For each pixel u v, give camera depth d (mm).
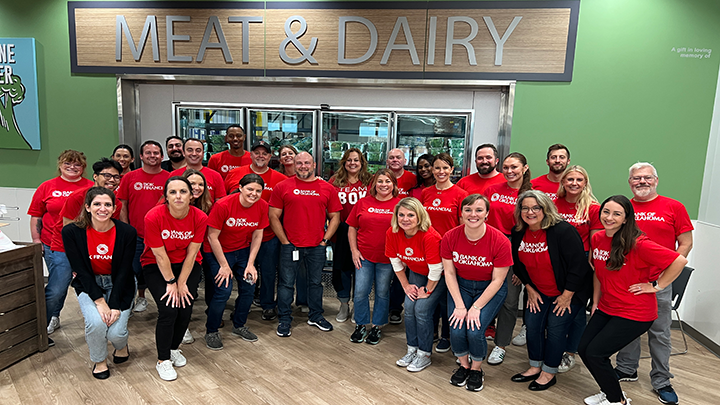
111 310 2531
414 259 2715
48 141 4383
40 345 2879
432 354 3068
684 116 3598
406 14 3840
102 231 2512
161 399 2381
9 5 4234
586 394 2564
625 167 3729
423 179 3490
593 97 3689
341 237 3447
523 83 3770
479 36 3768
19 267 2721
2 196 4500
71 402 2330
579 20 3637
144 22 4105
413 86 4008
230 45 4062
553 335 2518
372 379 2678
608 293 2268
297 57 4004
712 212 3424
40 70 4293
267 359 2896
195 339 3172
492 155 3197
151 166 3266
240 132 3891
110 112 4266
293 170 3705
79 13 4160
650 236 2592
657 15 3537
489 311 2516
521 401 2475
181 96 4340
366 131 4277
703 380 2797
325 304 4035
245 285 3127
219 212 2852
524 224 2490
